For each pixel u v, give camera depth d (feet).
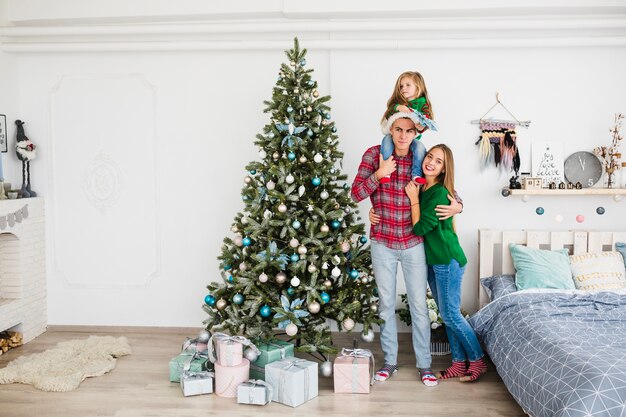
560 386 7.91
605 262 12.53
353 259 11.57
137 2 13.76
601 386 7.45
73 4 13.84
